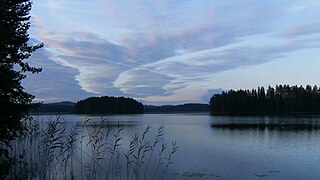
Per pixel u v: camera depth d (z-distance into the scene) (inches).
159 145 1325.0
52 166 845.2
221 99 6038.4
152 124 2908.5
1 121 459.5
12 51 505.0
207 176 779.4
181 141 1480.1
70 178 733.9
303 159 1018.7
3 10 506.3
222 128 2370.8
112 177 759.7
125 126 2544.3
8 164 497.7
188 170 847.1
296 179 756.6
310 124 2691.9
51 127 738.8
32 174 690.8
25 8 545.0
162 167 884.0
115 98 7062.0
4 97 471.2
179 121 3631.9
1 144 596.1
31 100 510.0
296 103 5319.9
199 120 3855.8
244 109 5679.1
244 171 837.2
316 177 778.2
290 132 1978.3
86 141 1392.7
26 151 718.5
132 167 880.3
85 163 921.5
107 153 1111.0
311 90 5452.8
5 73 466.6
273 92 5620.1
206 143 1412.4
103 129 2020.2
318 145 1360.7
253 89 5831.7
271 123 2901.1
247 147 1298.0
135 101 7726.4
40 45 551.5
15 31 520.1
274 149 1240.2
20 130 493.7
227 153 1130.7
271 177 771.4
